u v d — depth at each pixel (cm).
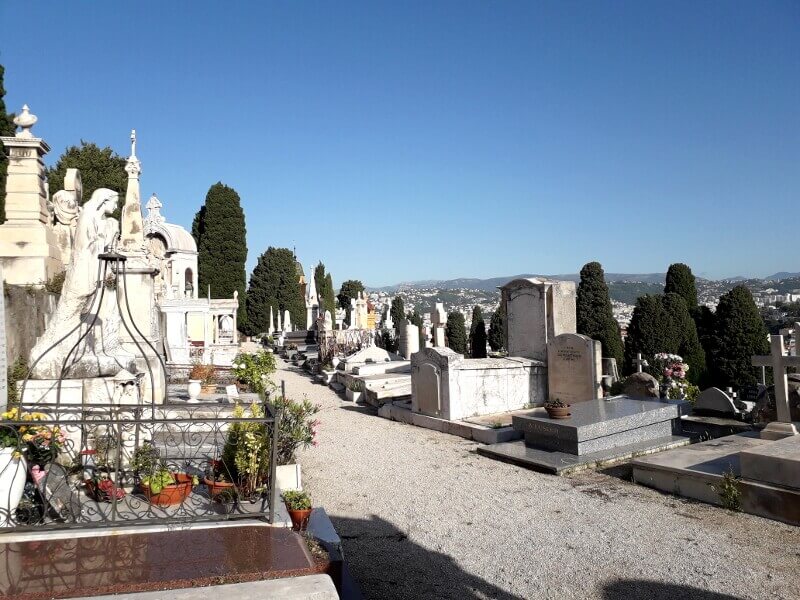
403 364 2117
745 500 722
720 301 1864
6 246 1227
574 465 935
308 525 562
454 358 1320
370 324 5291
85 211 740
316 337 4116
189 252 3962
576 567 587
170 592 379
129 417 709
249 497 582
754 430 1044
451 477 930
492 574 580
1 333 625
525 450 1033
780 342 926
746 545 620
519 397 1430
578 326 2316
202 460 741
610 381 1403
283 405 807
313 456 1094
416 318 4394
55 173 3347
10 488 486
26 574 406
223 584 396
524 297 1552
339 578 500
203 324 3034
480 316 2908
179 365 1783
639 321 1888
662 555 604
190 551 449
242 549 453
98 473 615
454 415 1312
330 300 6781
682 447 957
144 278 1283
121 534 482
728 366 1816
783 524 678
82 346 731
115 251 776
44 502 511
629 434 1048
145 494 578
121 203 3447
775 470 702
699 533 659
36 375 704
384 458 1066
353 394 1800
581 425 991
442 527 713
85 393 701
